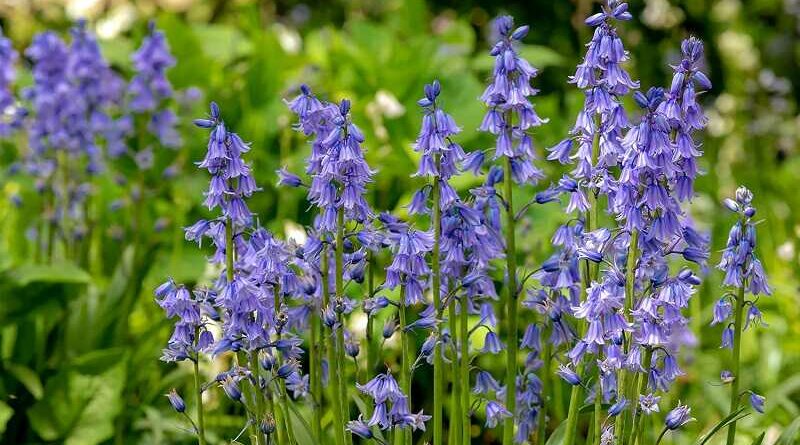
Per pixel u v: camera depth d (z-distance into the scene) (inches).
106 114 80.7
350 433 59.2
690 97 55.4
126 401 70.3
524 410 60.7
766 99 130.3
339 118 56.0
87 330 73.5
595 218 57.8
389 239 57.5
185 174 83.1
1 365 71.0
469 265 58.7
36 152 77.5
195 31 101.0
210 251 81.4
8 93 76.0
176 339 57.0
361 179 56.7
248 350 57.0
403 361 58.4
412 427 59.6
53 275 71.0
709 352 79.6
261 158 82.8
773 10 148.0
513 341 59.5
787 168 113.3
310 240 57.5
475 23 134.9
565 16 131.4
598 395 57.7
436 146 56.4
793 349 77.7
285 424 60.0
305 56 97.0
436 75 81.6
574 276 58.9
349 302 57.9
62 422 69.1
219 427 70.7
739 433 71.2
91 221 78.9
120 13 117.0
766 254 91.7
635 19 133.5
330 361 58.5
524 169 58.2
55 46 76.5
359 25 104.0
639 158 55.0
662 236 56.0
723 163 119.9
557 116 91.7
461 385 59.6
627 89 57.1
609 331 56.1
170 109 84.2
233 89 90.3
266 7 136.3
